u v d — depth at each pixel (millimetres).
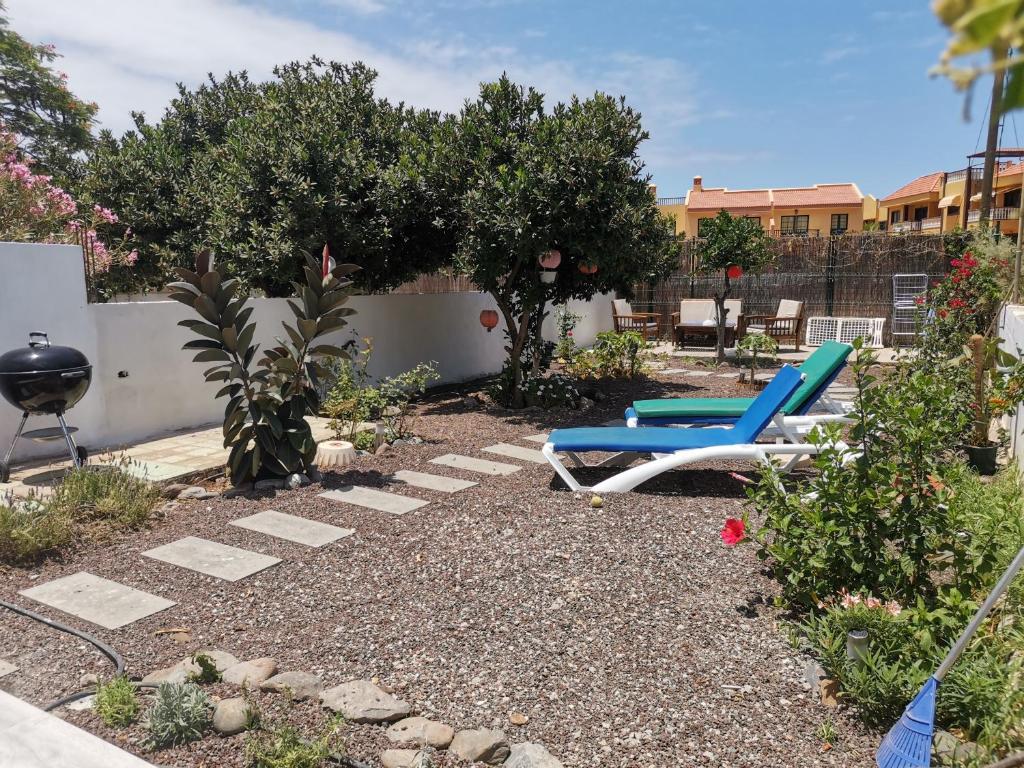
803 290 17531
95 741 2803
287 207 10000
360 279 12031
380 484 6559
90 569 4656
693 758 2766
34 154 17688
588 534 4926
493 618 3875
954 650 2523
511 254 9961
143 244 12133
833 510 3820
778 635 3643
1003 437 7027
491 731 2875
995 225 14375
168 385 8414
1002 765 2217
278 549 4953
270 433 6422
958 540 3701
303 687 3188
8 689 3273
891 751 2584
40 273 7000
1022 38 458
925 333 8672
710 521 5199
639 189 10445
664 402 7773
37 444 7031
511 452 7965
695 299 17891
